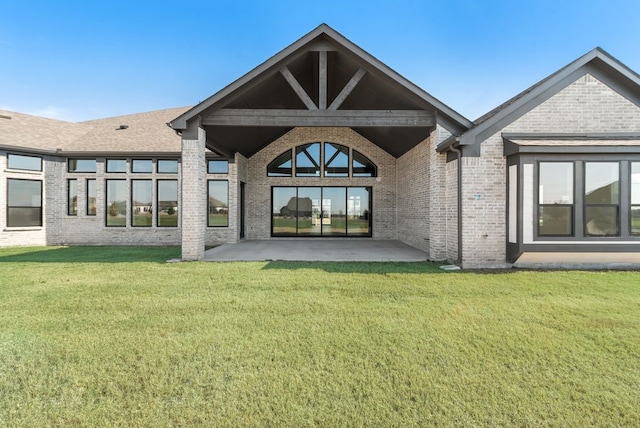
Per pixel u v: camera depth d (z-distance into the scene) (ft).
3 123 49.24
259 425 8.08
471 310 16.49
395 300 18.28
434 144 31.96
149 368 10.76
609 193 25.05
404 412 8.56
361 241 50.78
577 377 10.26
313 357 11.53
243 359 11.39
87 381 10.03
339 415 8.45
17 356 11.59
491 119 27.86
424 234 39.65
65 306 17.12
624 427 8.04
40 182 47.80
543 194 25.71
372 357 11.53
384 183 53.57
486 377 10.23
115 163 49.19
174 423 8.15
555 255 26.09
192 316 15.64
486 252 28.02
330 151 53.98
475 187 28.14
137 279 23.48
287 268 27.58
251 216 53.52
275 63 30.40
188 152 31.76
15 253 38.24
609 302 17.80
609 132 28.04
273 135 51.08
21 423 8.16
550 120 28.14
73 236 49.01
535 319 15.20
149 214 49.39
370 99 38.42
